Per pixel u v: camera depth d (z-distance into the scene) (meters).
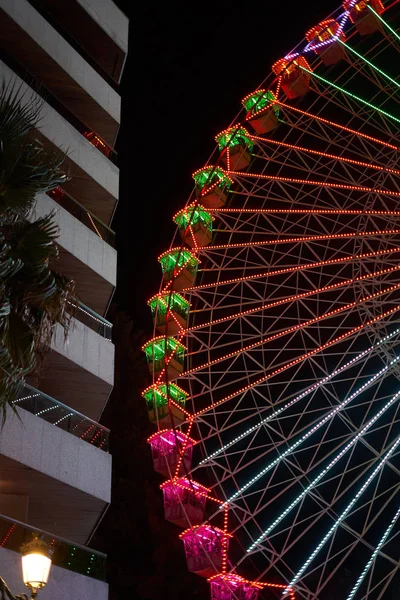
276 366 30.17
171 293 31.05
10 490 23.05
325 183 32.41
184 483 28.91
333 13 33.97
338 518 25.98
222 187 34.47
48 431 22.86
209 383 30.95
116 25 34.59
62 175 15.59
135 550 41.47
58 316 15.43
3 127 14.70
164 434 29.88
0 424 21.42
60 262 27.27
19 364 14.49
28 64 30.28
